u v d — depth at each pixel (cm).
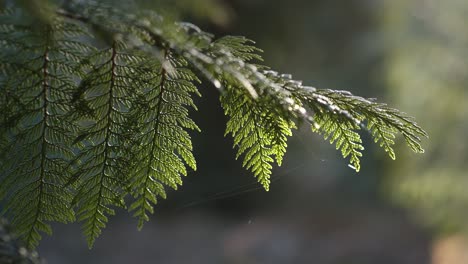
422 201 1161
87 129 163
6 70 149
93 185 170
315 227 1599
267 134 175
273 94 150
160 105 166
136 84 161
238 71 146
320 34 1384
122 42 154
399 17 1428
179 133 169
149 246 1440
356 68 1467
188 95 166
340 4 1414
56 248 1351
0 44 145
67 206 171
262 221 1630
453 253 1416
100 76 156
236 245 1490
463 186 1104
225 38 160
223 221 1628
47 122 161
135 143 166
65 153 165
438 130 1134
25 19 128
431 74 1216
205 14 109
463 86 1170
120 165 169
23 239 171
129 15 129
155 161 172
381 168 1594
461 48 1236
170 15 119
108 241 1444
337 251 1505
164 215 1554
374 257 1488
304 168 1596
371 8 1437
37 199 169
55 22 145
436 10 1331
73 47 152
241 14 1144
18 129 160
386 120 168
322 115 163
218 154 1429
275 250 1486
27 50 148
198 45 142
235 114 173
